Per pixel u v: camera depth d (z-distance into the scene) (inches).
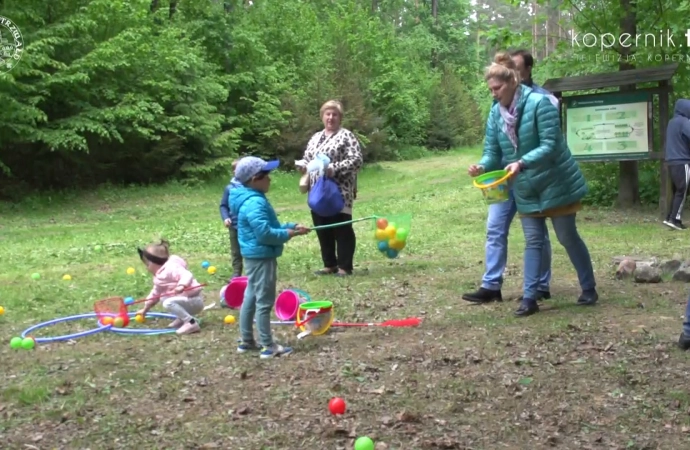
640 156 470.9
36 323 243.6
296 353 192.4
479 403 152.1
